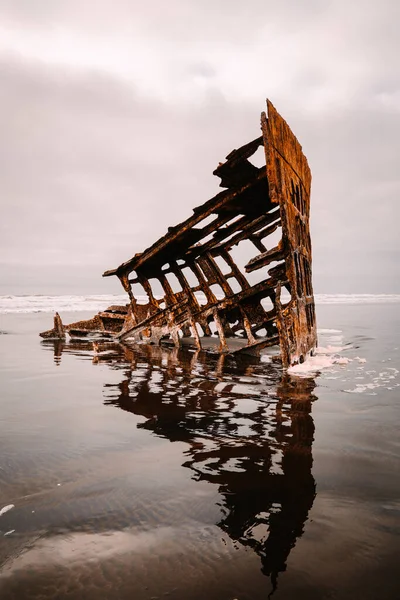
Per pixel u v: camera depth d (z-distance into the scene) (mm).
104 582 1668
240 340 10930
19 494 2398
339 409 4223
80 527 2051
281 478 2615
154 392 5047
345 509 2215
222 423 3777
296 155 7629
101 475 2666
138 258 9867
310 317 8281
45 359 7961
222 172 6652
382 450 3078
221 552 1855
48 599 1572
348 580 1666
